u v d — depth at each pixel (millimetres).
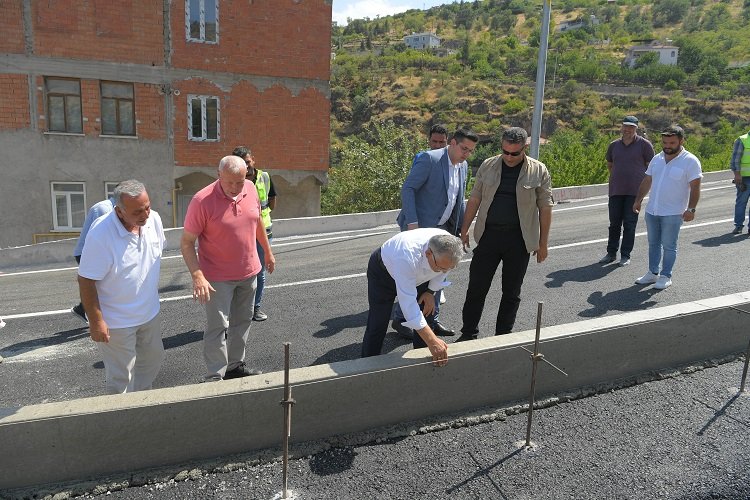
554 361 3922
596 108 96250
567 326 4059
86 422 2975
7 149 18094
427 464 3244
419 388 3604
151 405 3055
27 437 2914
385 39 187750
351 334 5477
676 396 3947
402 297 3498
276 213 21766
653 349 4219
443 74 113750
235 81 19875
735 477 3105
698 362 4410
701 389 4031
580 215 13250
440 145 5383
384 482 3092
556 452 3344
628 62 124188
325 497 2973
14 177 18344
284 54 20203
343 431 3486
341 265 8953
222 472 3154
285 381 3000
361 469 3201
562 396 3949
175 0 18703
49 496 2945
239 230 4117
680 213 6180
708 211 12164
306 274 8305
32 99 18000
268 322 5906
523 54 134125
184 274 8828
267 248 4664
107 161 19078
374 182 26578
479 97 102062
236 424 3244
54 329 6039
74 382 4602
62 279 9570
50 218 18922
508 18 178750
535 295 6391
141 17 18484
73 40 17953
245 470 3174
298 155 21156
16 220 18656
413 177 4828
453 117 97875
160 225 3842
